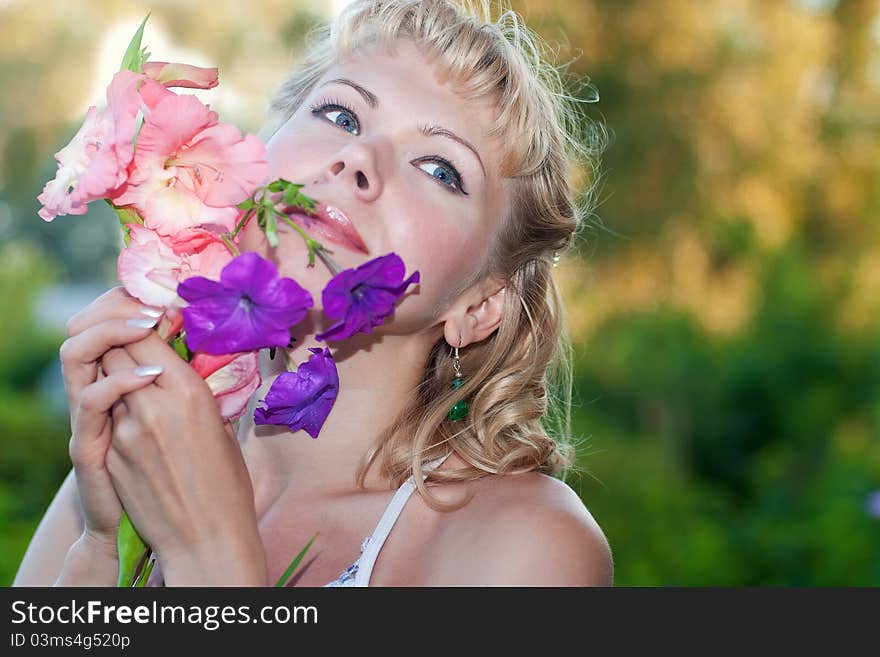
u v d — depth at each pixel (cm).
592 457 971
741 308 1352
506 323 290
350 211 238
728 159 1375
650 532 844
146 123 182
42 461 927
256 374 210
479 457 268
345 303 186
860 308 1392
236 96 1508
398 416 273
